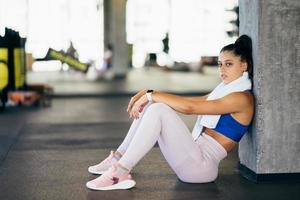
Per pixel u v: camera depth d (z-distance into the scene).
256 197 2.91
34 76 15.02
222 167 3.67
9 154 4.16
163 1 18.39
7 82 7.14
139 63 20.12
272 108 3.15
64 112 7.18
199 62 17.42
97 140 4.88
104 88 10.84
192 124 6.07
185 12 18.19
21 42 7.72
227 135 3.09
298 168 3.23
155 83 12.32
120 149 3.40
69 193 2.99
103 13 16.52
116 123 6.07
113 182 3.04
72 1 15.52
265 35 3.10
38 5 14.87
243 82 3.12
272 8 3.09
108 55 14.53
